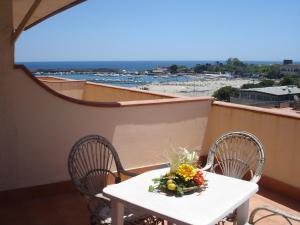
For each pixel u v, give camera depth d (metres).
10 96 3.61
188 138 5.01
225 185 2.48
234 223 2.70
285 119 4.21
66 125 3.98
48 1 4.38
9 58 3.55
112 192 2.36
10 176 3.73
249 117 4.68
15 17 5.55
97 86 8.12
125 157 4.43
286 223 3.46
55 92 3.84
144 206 2.14
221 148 3.51
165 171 2.76
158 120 4.65
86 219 3.49
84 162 3.45
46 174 3.94
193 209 2.10
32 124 3.78
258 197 4.18
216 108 5.14
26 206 3.72
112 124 4.27
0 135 3.61
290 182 4.20
